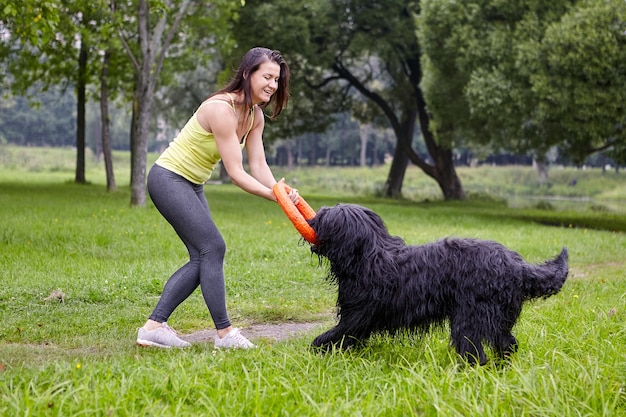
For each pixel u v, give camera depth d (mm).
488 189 53562
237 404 3627
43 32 12031
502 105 19219
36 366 4559
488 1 19766
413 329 4586
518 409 3658
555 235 15023
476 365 4203
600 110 17562
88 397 3627
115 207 17172
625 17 17375
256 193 4961
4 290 7203
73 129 80000
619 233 16812
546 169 57656
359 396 3912
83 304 7008
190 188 5195
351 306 4605
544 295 4461
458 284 4387
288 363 4387
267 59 5047
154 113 42812
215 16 21906
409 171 61844
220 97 5062
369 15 27438
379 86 49125
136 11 22609
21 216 14039
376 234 4598
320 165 71312
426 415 3605
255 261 9781
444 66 22312
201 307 6996
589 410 3629
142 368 4215
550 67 18281
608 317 6004
